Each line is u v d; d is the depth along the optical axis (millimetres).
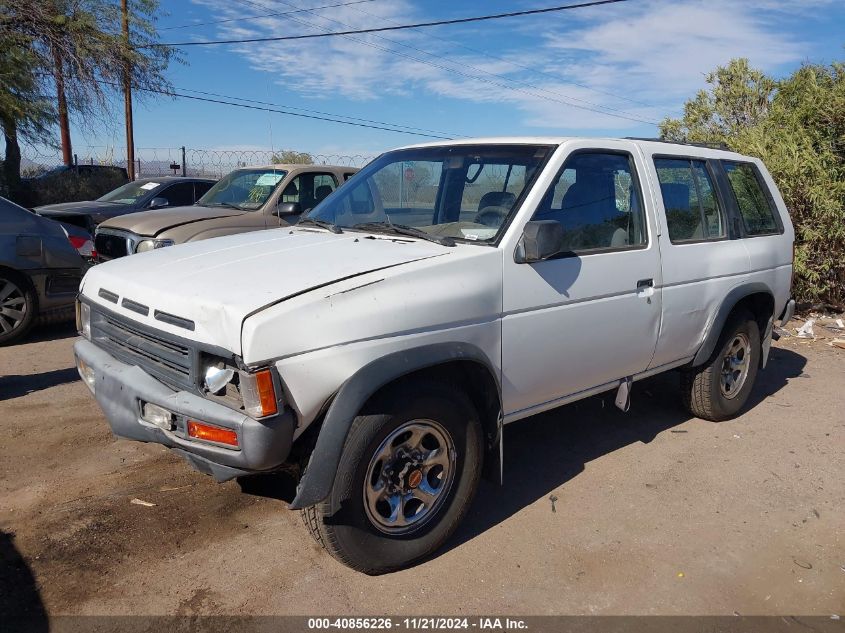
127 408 3100
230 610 2922
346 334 2830
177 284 3105
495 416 3420
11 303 6965
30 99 17141
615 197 4078
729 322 5008
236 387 2875
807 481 4281
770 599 3123
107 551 3289
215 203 8859
